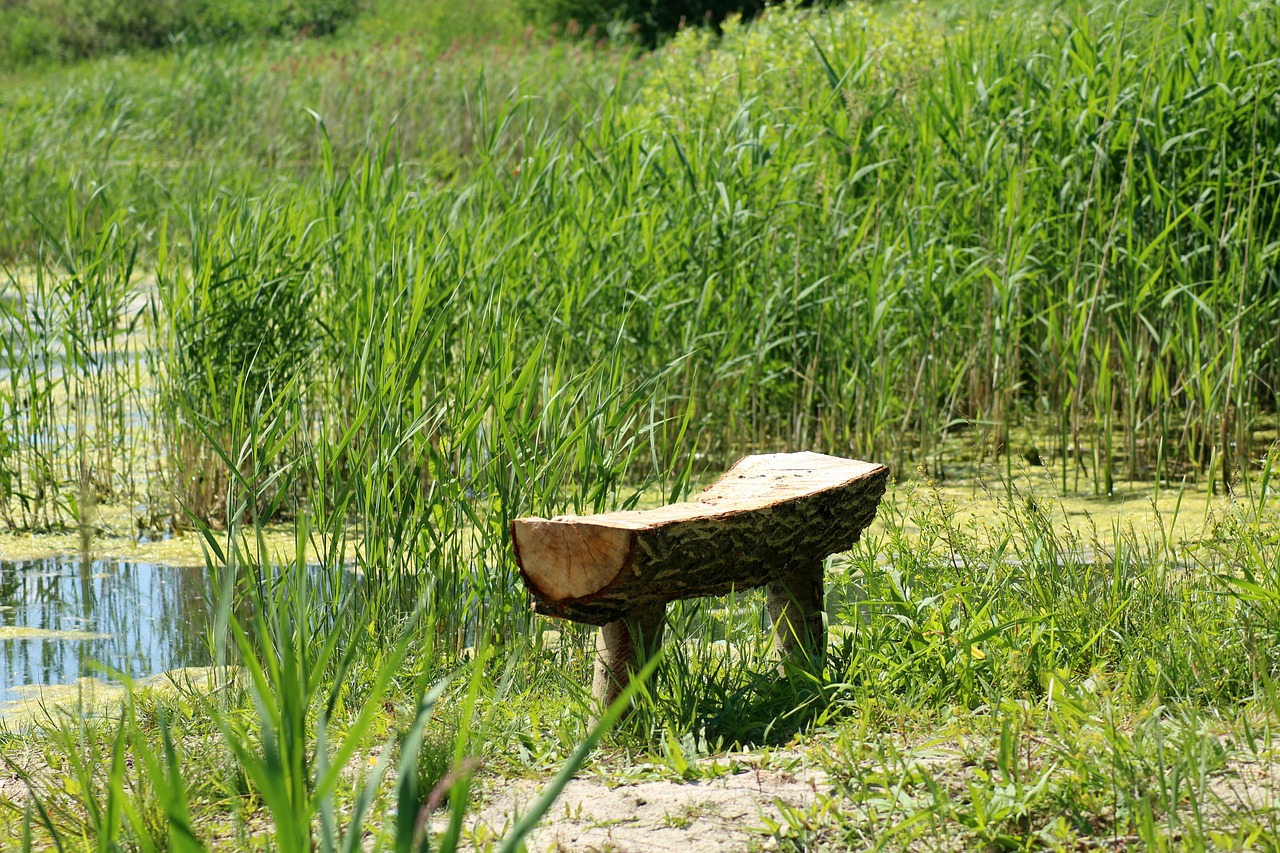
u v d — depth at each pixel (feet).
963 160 36.94
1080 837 13.05
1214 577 19.16
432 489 23.03
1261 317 33.71
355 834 9.95
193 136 79.82
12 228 62.34
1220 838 12.39
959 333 36.68
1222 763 14.32
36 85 101.35
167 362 33.14
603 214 34.88
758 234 36.14
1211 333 34.83
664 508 17.37
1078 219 35.88
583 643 22.08
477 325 30.48
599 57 88.33
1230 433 33.71
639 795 15.11
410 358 24.95
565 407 25.52
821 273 36.45
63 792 16.35
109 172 66.28
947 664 17.95
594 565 16.22
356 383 26.04
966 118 37.32
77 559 30.12
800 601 19.51
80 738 17.20
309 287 34.83
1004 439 36.14
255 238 34.06
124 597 27.45
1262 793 13.65
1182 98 34.83
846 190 36.29
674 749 15.96
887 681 17.88
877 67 41.42
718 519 16.83
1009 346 35.58
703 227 35.60
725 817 14.30
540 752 17.15
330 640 13.12
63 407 40.14
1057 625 18.99
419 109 78.74
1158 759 13.76
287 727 11.02
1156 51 35.29
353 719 18.81
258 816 15.69
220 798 16.24
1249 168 35.35
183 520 32.22
